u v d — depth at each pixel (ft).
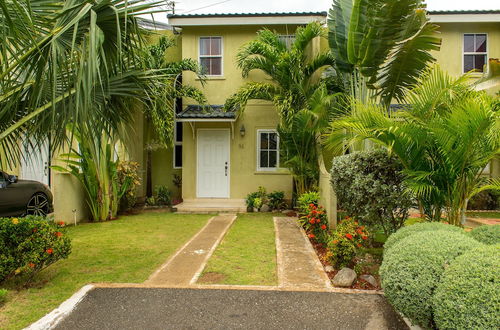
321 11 36.01
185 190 38.32
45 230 14.06
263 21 36.37
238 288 13.24
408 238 11.25
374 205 17.30
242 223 27.99
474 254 8.69
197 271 15.49
